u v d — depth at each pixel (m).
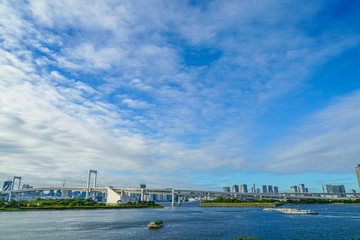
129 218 194.12
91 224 153.75
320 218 183.62
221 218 192.50
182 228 135.25
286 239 100.56
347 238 101.25
